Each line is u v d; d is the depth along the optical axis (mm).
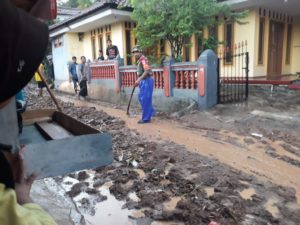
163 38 10055
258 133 6254
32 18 893
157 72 9883
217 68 8578
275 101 8766
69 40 19219
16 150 1155
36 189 3744
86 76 14406
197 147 5527
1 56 763
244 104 8586
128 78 11742
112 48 14031
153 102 9922
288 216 3221
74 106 11062
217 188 3777
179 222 3135
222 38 12297
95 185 4027
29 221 845
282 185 3965
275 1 10680
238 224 3033
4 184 854
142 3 9641
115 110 10008
